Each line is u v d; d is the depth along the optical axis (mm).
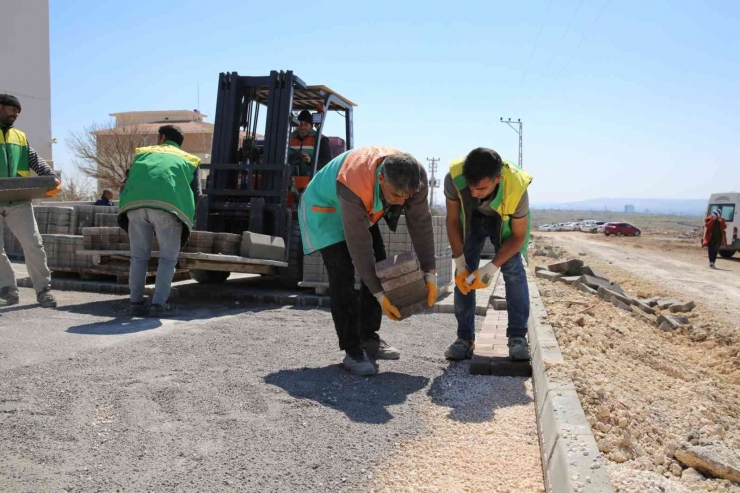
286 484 2621
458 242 4504
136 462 2770
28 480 2568
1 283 6543
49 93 23266
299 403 3613
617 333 6227
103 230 6961
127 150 37438
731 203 23719
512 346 4453
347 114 9516
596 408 3367
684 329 8062
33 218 6430
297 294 7453
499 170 3820
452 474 2764
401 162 3658
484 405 3738
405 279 4008
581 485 2189
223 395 3691
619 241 40000
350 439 3113
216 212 7957
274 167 7664
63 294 7500
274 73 7859
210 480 2627
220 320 6055
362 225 3914
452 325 6242
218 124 8047
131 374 4016
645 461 2869
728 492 2668
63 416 3256
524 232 4348
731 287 13164
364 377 4246
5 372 3965
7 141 6301
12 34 21812
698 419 3812
